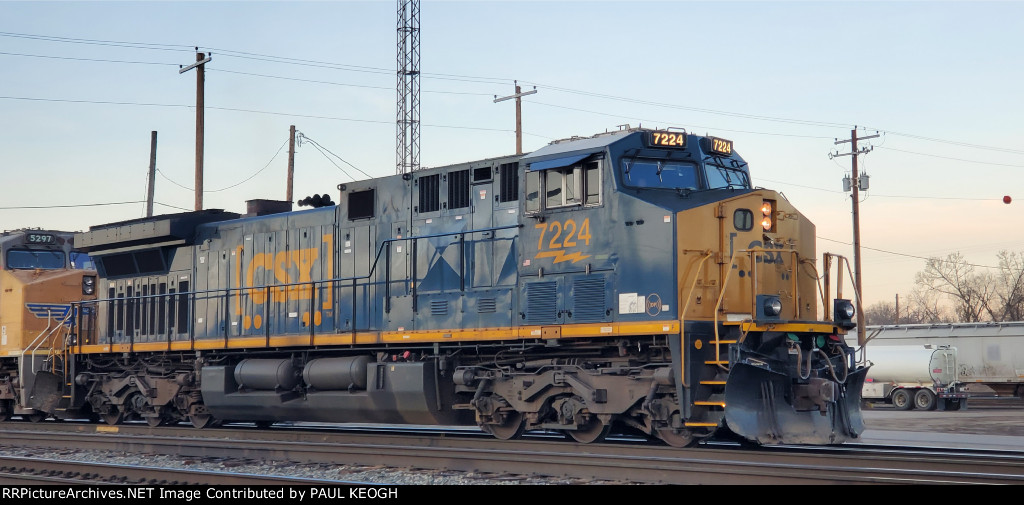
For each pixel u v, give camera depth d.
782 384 13.48
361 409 17.00
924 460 11.18
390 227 17.33
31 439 17.31
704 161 14.80
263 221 19.69
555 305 14.70
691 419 13.12
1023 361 37.34
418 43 38.62
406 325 16.75
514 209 15.45
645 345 14.00
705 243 13.69
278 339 18.58
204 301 20.34
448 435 16.70
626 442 14.54
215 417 19.47
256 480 11.03
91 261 24.97
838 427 13.82
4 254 23.41
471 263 15.91
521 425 15.45
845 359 14.05
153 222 21.27
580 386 14.16
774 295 13.51
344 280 17.83
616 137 14.41
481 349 16.20
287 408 18.17
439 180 16.66
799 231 14.98
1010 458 11.72
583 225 14.48
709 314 13.59
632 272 13.84
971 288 77.25
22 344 22.33
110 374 21.53
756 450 13.34
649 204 13.75
